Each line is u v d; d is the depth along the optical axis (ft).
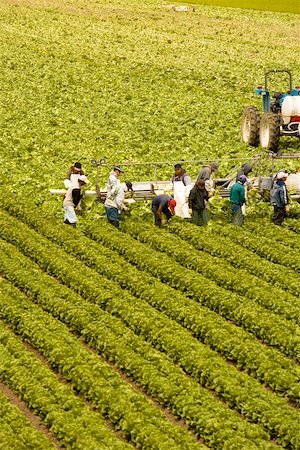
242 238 188.55
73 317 150.30
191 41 437.99
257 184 208.74
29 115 295.48
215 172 201.67
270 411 120.57
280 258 180.65
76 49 405.18
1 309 153.99
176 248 181.98
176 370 132.46
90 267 177.58
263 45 433.89
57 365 136.77
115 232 192.03
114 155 247.09
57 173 233.14
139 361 134.41
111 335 142.41
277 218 198.80
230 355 140.15
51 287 163.12
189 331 150.00
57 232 191.93
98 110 303.07
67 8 511.81
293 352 142.82
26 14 485.56
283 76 365.20
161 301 157.28
